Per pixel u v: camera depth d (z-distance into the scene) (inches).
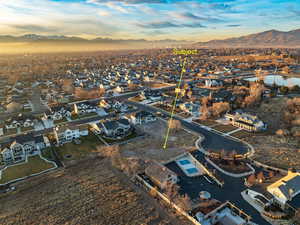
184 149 2974.9
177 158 2751.0
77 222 1774.1
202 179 2333.9
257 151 2856.8
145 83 7298.2
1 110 4714.6
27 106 4913.9
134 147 3063.5
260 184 2167.8
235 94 5152.6
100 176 2407.7
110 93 6131.9
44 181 2345.0
